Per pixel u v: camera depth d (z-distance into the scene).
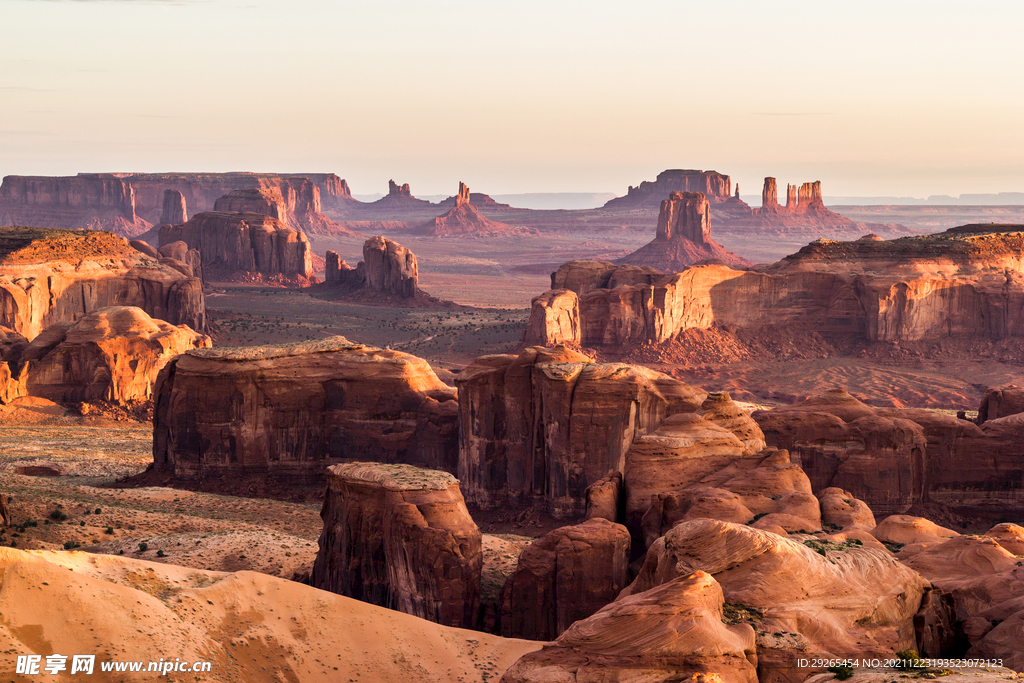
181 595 34.12
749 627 29.66
